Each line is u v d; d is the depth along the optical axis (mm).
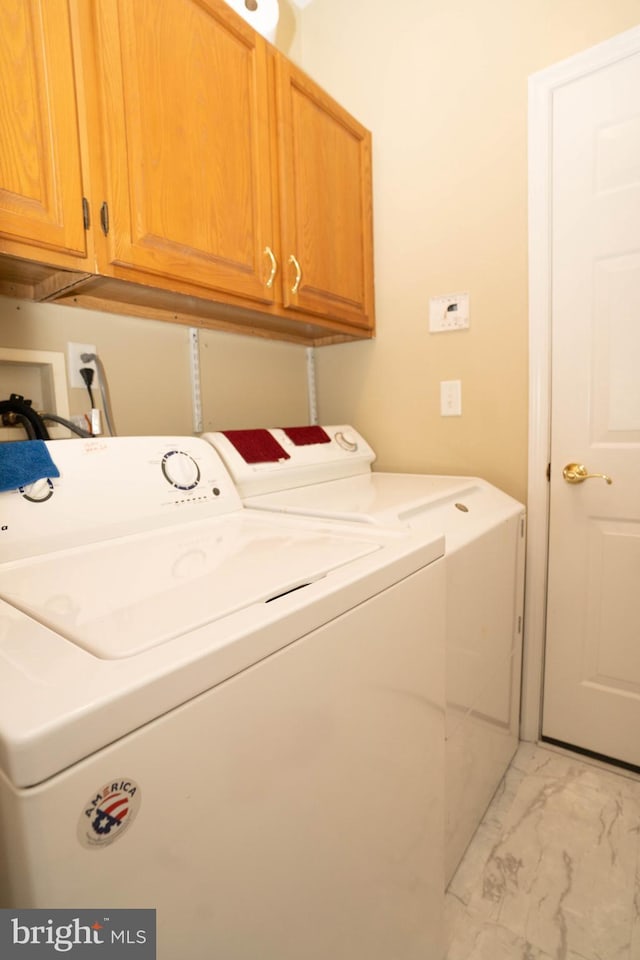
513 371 1585
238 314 1465
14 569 748
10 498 808
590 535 1511
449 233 1659
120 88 953
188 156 1095
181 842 443
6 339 1114
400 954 822
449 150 1628
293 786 568
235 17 1188
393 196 1764
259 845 525
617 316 1400
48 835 354
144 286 1086
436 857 943
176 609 563
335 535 923
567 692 1598
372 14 1749
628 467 1431
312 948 609
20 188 833
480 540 1175
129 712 401
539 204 1470
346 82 1839
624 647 1485
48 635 501
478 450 1681
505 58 1497
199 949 462
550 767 1528
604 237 1394
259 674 516
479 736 1246
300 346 1967
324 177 1526
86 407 1259
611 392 1434
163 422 1458
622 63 1316
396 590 754
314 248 1492
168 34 1040
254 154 1265
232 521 1083
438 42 1613
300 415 1972
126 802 401
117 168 958
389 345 1839
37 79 845
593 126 1375
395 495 1308
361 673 680
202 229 1137
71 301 1213
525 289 1535
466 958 991
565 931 1036
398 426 1849
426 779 883
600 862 1193
